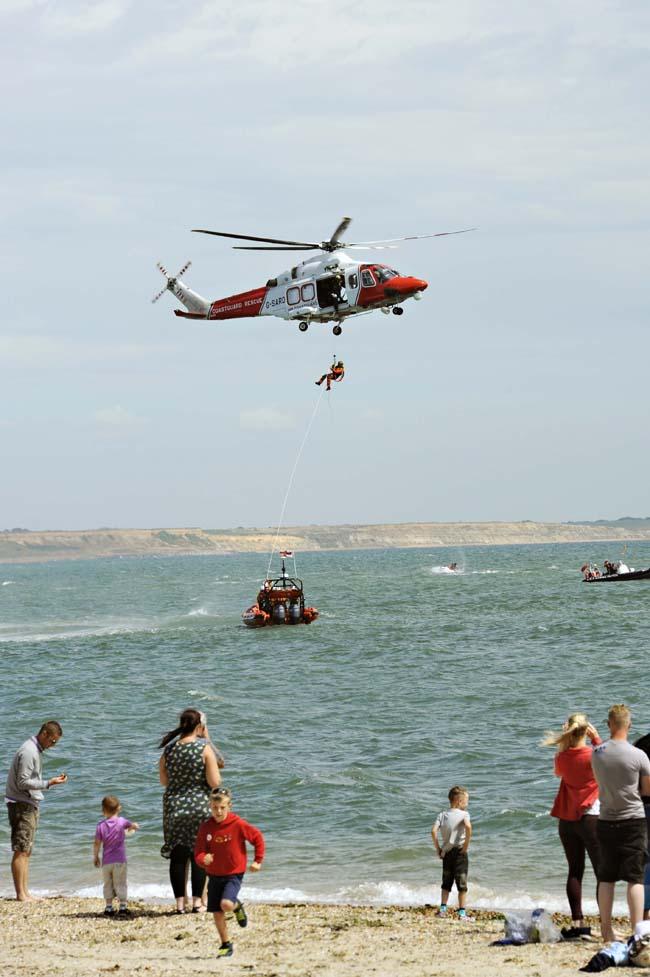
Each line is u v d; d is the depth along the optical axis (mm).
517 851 26172
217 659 71062
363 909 20281
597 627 83250
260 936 17250
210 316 48469
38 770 20766
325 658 69000
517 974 14125
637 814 14562
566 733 16359
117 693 56625
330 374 42719
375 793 32469
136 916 19156
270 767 36500
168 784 17891
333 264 42969
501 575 187500
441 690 53531
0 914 19578
